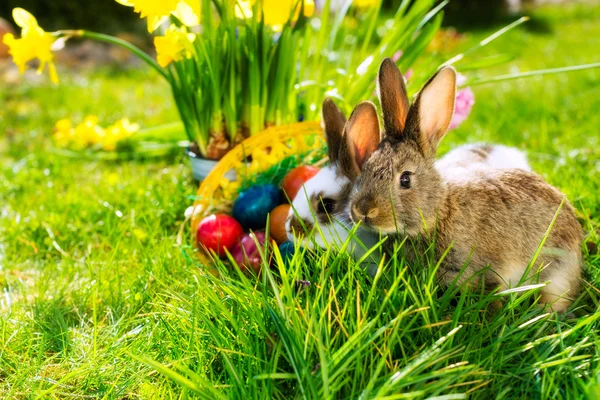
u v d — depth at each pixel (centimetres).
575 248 83
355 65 117
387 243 81
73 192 120
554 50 242
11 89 198
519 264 81
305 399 66
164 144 139
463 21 323
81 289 91
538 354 73
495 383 71
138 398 75
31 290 94
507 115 149
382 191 76
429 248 78
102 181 125
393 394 66
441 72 77
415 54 109
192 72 109
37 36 105
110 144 140
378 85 79
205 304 79
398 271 80
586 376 70
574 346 71
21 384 76
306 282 78
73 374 74
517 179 84
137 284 91
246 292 78
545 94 167
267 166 101
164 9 92
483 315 75
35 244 105
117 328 83
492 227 80
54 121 166
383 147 78
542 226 81
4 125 163
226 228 93
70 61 241
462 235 80
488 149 97
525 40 267
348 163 83
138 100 186
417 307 74
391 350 71
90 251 99
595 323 78
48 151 143
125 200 115
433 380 70
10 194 123
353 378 70
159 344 78
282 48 105
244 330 76
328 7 112
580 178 109
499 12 342
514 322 74
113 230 105
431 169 79
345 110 108
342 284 76
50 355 82
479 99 167
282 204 96
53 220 109
